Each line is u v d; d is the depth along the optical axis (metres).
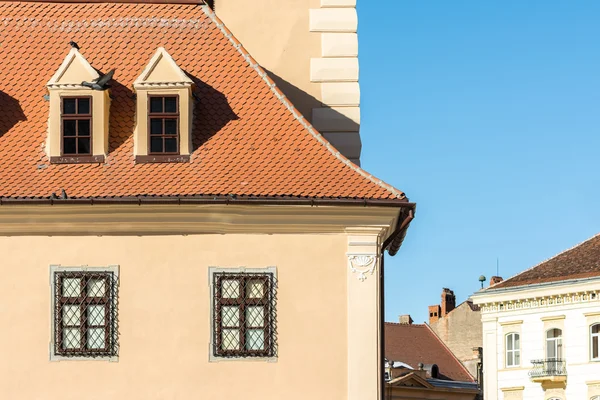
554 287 80.56
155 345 29.30
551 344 81.12
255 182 29.84
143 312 29.41
